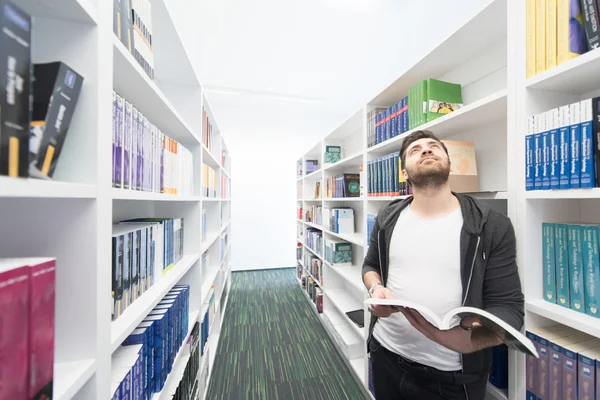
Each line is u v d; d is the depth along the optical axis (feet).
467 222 2.78
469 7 6.28
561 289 2.37
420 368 2.91
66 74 1.38
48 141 1.29
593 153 1.95
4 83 0.97
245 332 7.82
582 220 2.72
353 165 8.26
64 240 1.56
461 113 3.24
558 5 2.26
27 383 1.09
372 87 11.59
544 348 2.35
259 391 5.35
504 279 2.53
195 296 4.49
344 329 6.85
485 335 2.30
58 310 1.56
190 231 4.52
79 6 1.42
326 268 8.43
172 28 3.14
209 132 6.25
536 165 2.41
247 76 10.50
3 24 0.96
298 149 15.16
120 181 2.05
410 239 3.13
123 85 2.42
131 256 2.41
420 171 2.96
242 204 14.60
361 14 6.75
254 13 6.73
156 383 2.69
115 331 1.92
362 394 5.25
